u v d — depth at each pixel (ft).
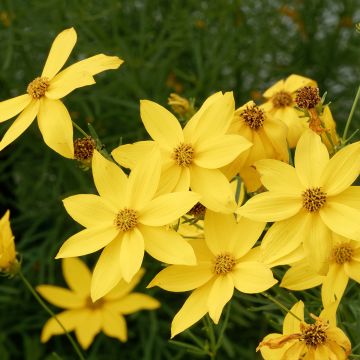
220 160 1.12
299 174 1.11
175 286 1.13
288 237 1.09
